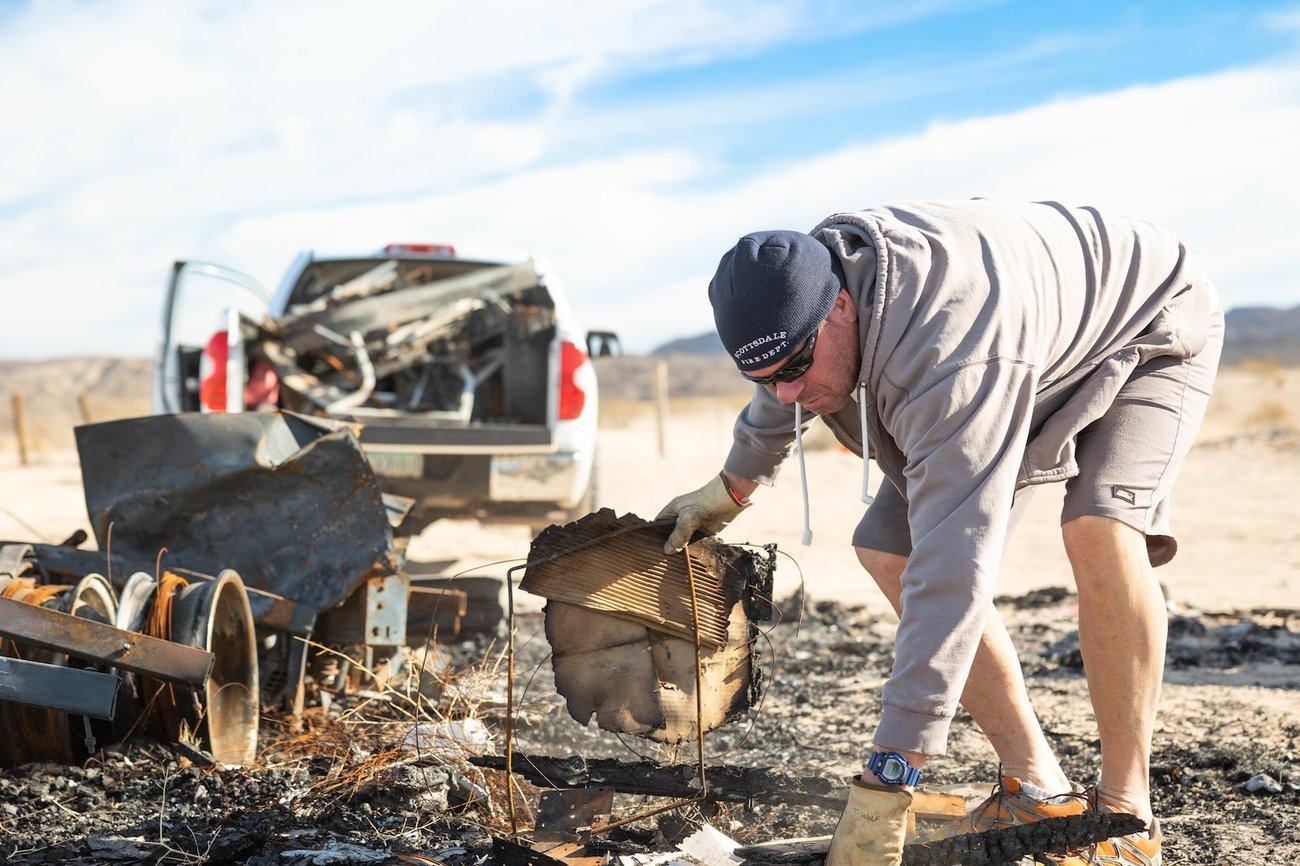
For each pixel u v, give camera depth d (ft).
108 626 10.28
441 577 18.80
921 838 8.70
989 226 7.84
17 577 11.97
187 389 25.26
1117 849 8.13
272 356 24.04
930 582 7.19
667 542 9.02
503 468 24.14
